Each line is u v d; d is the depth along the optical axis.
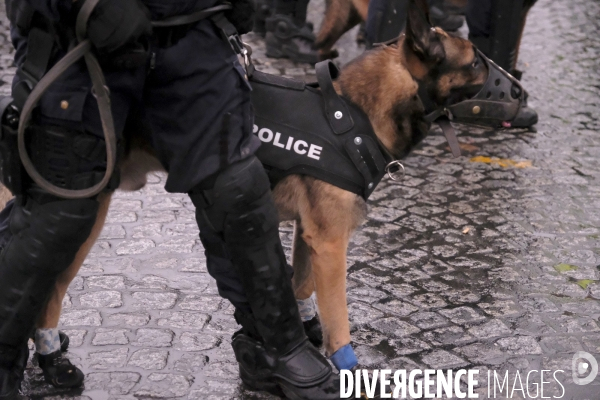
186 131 2.12
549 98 5.54
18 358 2.29
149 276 3.31
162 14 1.97
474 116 2.72
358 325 3.04
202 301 3.15
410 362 2.82
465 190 4.28
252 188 2.18
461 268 3.51
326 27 5.62
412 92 2.58
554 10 7.52
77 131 2.01
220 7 2.09
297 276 2.81
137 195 4.07
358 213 2.51
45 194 2.06
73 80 1.97
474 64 2.62
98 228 2.43
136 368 2.70
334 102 2.46
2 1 6.99
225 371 2.71
